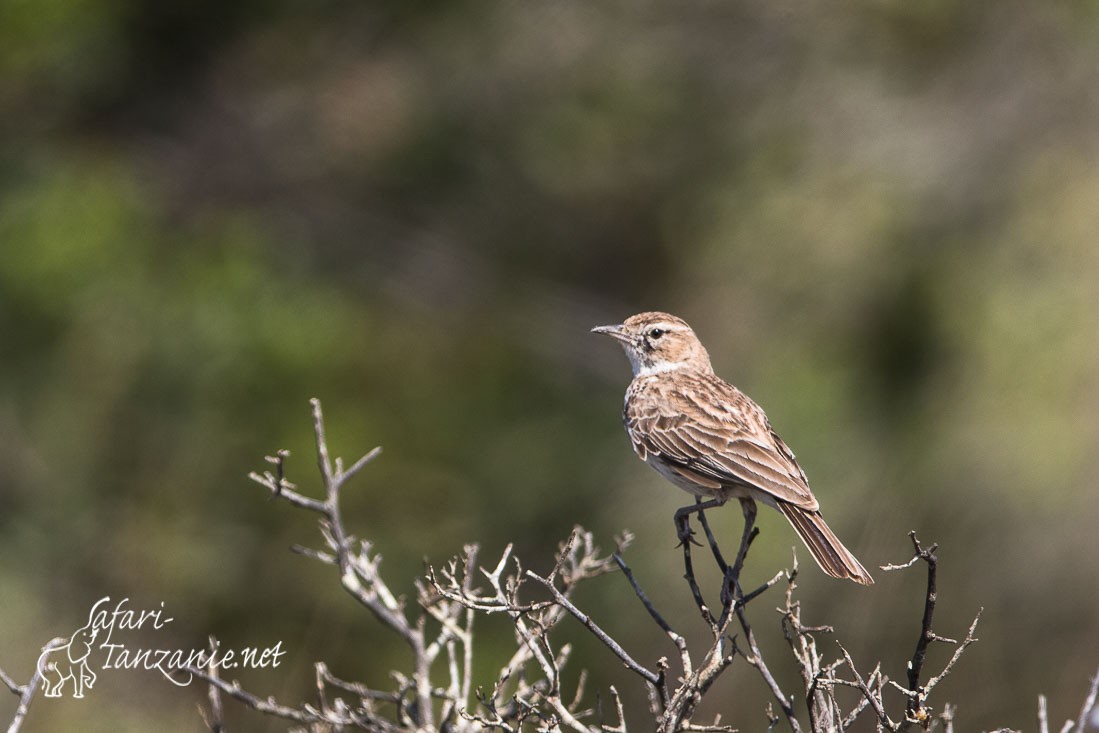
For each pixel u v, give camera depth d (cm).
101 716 1313
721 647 657
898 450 1507
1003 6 1725
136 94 1819
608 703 1402
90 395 1570
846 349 1591
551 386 1780
